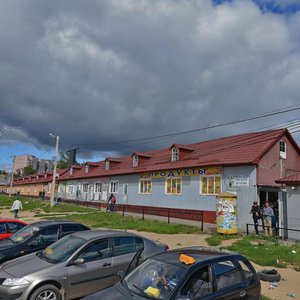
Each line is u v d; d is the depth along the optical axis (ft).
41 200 186.80
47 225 34.01
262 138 81.51
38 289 22.21
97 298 17.46
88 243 25.31
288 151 81.35
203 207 82.53
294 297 27.27
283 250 43.88
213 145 96.48
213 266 18.49
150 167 106.11
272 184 74.49
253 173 72.13
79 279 23.76
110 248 26.09
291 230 52.26
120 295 17.37
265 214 60.64
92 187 143.64
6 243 32.68
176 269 17.79
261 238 54.95
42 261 24.54
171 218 89.20
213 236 56.65
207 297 17.11
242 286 19.02
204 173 83.82
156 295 16.72
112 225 70.74
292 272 35.29
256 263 38.91
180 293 16.52
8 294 21.76
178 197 91.50
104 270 24.89
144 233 60.49
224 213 59.72
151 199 102.32
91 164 156.66
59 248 25.95
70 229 34.63
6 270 23.63
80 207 128.47
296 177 57.93
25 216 94.73
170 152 112.78
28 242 31.94
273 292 28.55
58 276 22.97
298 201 56.13
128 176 116.26
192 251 20.40
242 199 72.28
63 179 179.73
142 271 18.99
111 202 110.63
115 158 138.31
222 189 78.07
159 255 20.18
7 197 217.77
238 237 56.70
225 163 77.05
